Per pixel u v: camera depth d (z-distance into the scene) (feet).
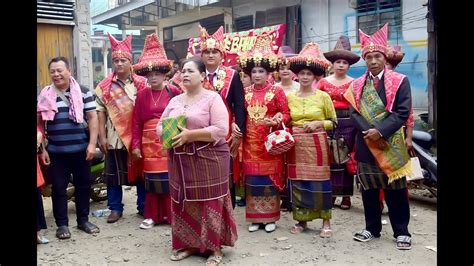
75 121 14.37
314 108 14.38
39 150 13.99
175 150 12.28
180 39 62.28
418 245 13.75
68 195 17.66
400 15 39.78
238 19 53.21
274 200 15.10
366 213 14.15
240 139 14.87
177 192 12.47
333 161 16.66
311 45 14.66
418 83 38.70
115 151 16.57
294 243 14.07
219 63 15.39
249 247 13.79
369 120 13.12
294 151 14.52
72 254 13.57
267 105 14.70
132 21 64.64
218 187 12.41
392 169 12.90
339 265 12.34
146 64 15.15
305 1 46.21
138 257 13.29
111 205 16.84
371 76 13.39
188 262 12.87
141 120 15.74
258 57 14.69
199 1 51.29
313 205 14.38
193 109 12.21
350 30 43.34
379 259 12.69
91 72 28.17
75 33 26.08
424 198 19.56
